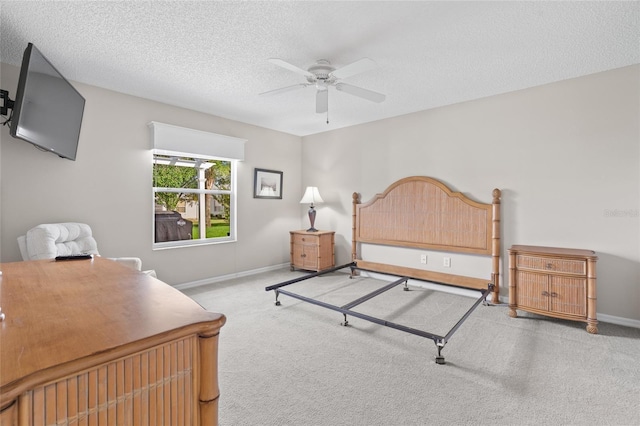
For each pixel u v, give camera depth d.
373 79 3.10
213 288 4.00
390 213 4.38
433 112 4.02
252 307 3.30
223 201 4.63
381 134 4.53
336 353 2.32
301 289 3.98
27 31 2.23
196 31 2.24
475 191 3.70
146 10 1.99
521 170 3.38
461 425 1.57
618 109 2.86
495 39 2.35
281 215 5.25
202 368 0.88
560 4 1.93
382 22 2.13
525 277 2.96
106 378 0.72
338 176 5.06
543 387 1.89
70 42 2.39
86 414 0.69
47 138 2.31
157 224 3.97
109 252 3.37
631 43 2.40
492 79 3.10
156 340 0.78
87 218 3.21
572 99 3.08
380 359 2.23
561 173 3.14
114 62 2.72
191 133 3.96
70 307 1.00
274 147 5.12
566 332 2.67
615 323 2.86
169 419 0.82
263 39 2.35
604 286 2.93
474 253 3.66
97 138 3.26
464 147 3.77
